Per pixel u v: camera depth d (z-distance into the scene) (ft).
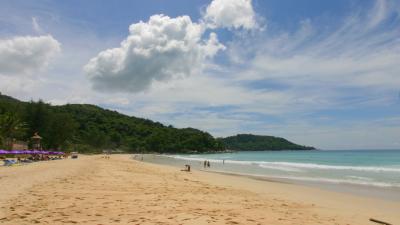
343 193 64.08
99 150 445.37
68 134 318.04
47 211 31.53
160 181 69.26
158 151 613.93
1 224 26.07
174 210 34.30
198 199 44.11
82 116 599.98
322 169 147.84
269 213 35.94
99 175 76.18
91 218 29.22
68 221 27.73
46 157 171.42
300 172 128.98
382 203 51.19
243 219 31.42
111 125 615.57
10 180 56.24
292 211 38.75
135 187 55.21
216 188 61.36
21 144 254.27
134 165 145.07
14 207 32.71
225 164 210.18
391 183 85.66
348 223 33.09
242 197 49.70
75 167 102.32
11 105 293.02
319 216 36.40
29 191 43.83
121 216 30.42
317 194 60.70
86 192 45.98
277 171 136.67
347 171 132.67
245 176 106.73
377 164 186.29
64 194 42.80
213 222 29.27
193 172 116.47
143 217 30.25
